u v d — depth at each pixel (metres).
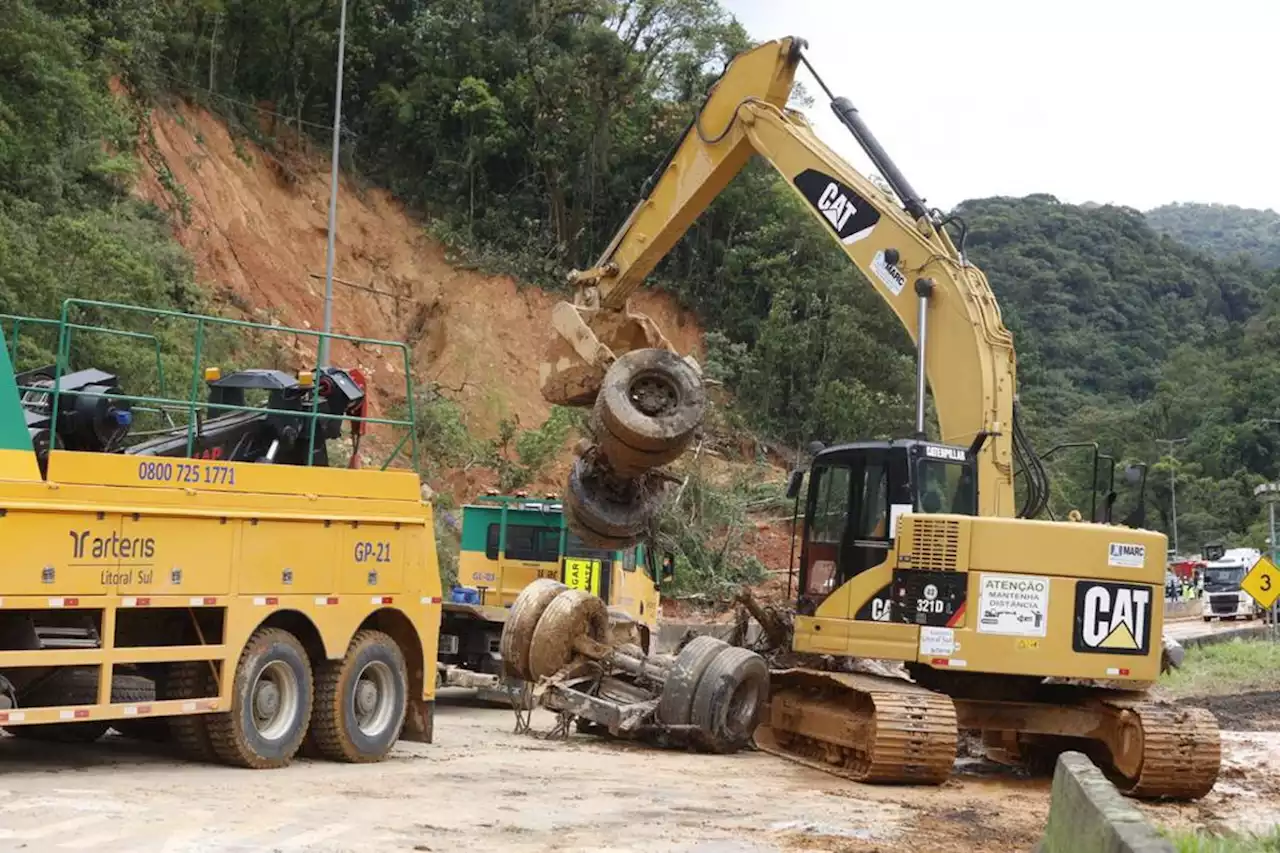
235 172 42.41
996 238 130.88
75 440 12.23
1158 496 99.44
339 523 13.54
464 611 20.48
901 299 15.60
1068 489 56.00
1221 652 33.53
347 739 13.54
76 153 32.78
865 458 15.46
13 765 12.08
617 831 10.14
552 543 23.06
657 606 25.25
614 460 15.86
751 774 14.70
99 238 28.59
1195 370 114.44
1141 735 14.34
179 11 43.69
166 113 39.84
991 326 15.09
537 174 52.56
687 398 15.59
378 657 13.99
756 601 17.67
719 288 56.31
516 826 10.11
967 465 15.02
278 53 47.28
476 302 47.62
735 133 17.44
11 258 25.44
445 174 51.00
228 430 13.56
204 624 12.53
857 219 16.12
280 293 41.12
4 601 10.64
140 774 11.82
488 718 19.92
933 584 14.55
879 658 14.80
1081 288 126.44
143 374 27.17
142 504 11.67
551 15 54.12
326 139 48.62
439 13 52.50
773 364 53.25
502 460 41.53
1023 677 15.72
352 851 8.75
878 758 13.97
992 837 11.09
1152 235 141.75
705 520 41.94
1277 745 18.91
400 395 43.12
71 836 8.75
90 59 37.34
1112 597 14.78
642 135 54.84
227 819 9.63
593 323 18.47
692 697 16.22
